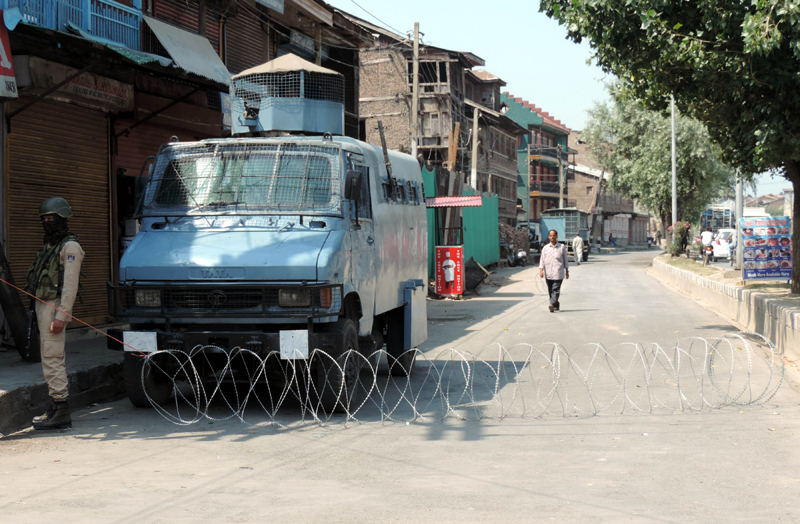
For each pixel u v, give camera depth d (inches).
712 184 1942.7
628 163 2042.3
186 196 325.7
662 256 1727.4
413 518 177.8
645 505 187.5
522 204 3024.1
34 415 299.7
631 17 491.5
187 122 617.9
